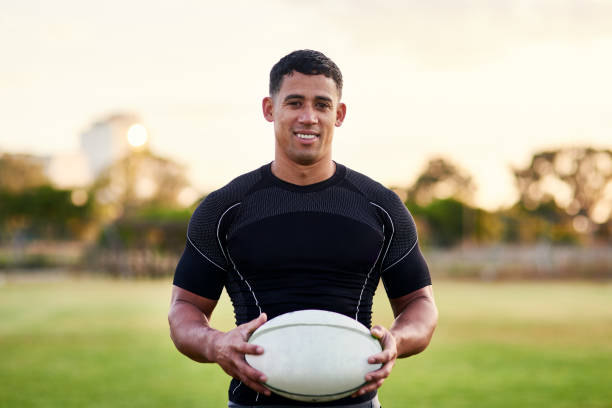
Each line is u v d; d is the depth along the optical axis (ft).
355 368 6.64
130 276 92.53
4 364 25.22
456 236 155.33
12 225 123.24
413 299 7.85
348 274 7.31
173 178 163.94
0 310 47.06
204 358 7.25
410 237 7.76
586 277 101.50
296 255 7.22
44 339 32.12
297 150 7.30
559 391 20.58
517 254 115.03
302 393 6.67
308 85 7.28
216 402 18.90
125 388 20.76
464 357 27.04
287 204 7.40
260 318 6.72
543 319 42.32
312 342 6.66
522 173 194.80
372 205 7.57
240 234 7.35
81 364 25.12
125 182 128.88
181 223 91.20
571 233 152.05
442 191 213.87
